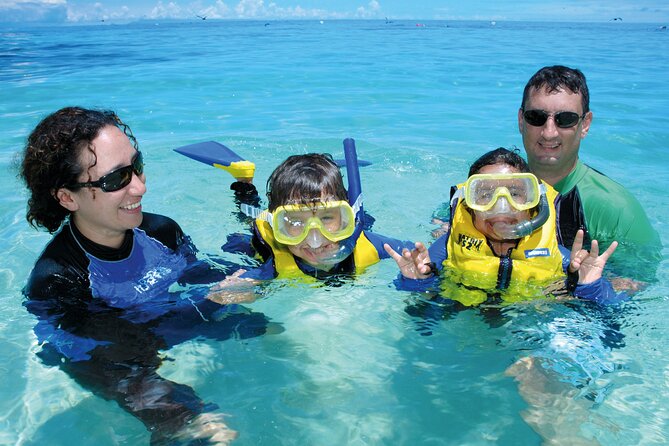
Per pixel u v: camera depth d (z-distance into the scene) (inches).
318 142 113.7
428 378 46.4
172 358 48.2
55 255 52.6
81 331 49.8
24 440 40.9
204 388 45.2
